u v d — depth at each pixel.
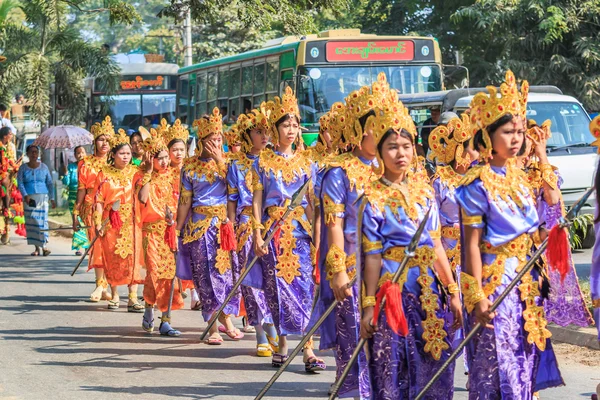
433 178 8.71
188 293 15.89
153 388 8.92
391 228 6.18
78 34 32.12
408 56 20.72
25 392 8.82
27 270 18.59
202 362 10.09
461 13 32.81
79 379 9.34
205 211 10.98
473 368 6.24
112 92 32.06
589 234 17.61
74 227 15.81
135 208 11.91
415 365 6.16
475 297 6.06
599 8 31.36
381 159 6.20
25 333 11.86
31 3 31.72
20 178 21.34
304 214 9.54
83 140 26.64
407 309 6.18
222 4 21.61
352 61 20.45
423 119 19.42
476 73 34.78
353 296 7.00
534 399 7.64
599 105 31.80
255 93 22.86
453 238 8.62
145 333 11.87
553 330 10.62
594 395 7.17
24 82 31.47
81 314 13.34
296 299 9.48
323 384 8.98
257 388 8.87
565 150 17.55
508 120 6.14
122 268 13.43
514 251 6.21
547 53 32.62
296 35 22.73
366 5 39.34
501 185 6.20
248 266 9.41
